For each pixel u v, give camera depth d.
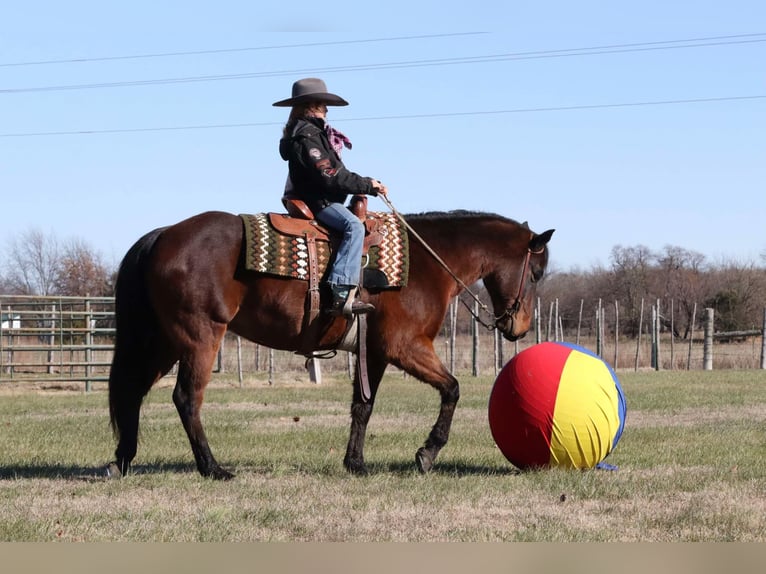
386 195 8.35
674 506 7.08
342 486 7.82
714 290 52.31
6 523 6.32
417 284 8.45
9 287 54.97
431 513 6.80
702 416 14.59
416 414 15.29
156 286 7.76
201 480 8.05
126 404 8.12
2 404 18.67
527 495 7.49
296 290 7.96
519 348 36.31
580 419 8.33
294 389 22.47
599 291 55.91
